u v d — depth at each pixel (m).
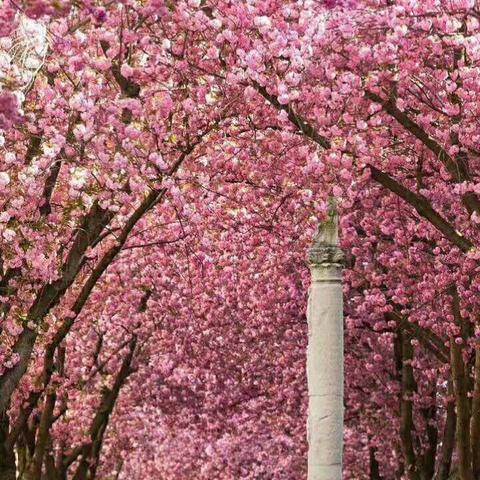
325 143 16.91
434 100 17.08
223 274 25.83
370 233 22.05
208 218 22.48
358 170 17.08
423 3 15.19
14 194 16.62
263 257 24.22
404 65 15.92
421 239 22.08
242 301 26.83
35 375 21.33
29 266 17.23
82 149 15.87
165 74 17.05
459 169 17.00
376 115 17.48
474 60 15.38
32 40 13.89
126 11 15.41
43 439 24.38
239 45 16.08
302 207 21.03
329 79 16.08
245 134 19.33
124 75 15.48
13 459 21.61
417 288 21.73
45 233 16.98
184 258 26.31
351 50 16.09
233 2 15.88
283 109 16.52
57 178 17.98
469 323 21.86
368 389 29.48
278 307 26.77
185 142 17.98
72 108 15.36
